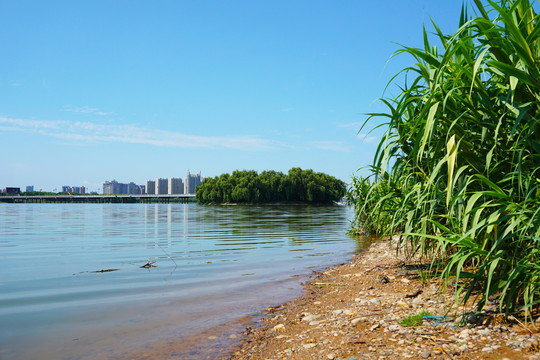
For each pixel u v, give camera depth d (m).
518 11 3.10
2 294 5.79
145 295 5.74
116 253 10.28
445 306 4.01
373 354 3.01
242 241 13.22
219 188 114.62
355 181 10.91
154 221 26.67
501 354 2.67
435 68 3.64
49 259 9.23
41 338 3.90
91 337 3.94
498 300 3.71
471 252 3.12
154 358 3.37
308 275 7.28
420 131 3.53
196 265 8.41
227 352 3.50
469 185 3.58
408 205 4.91
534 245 3.01
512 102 2.94
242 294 5.82
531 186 3.14
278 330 4.08
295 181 105.44
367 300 4.90
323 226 20.56
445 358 2.75
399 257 8.06
